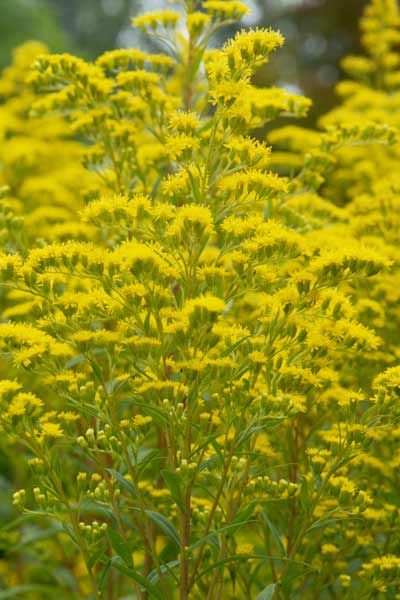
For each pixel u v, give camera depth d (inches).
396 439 192.2
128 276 157.3
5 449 256.1
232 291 165.0
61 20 1320.1
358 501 163.6
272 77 645.9
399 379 159.2
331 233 218.7
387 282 218.4
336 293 165.0
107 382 177.0
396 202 230.2
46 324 165.0
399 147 284.4
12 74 335.9
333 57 753.0
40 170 327.3
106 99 213.6
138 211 157.6
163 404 150.7
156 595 148.0
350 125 221.8
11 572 268.7
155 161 217.0
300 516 184.1
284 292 161.0
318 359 166.4
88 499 168.2
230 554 182.5
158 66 222.1
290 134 288.2
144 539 165.5
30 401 155.9
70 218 293.4
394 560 178.2
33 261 159.2
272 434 196.1
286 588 164.7
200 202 157.2
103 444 159.8
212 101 157.1
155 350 154.8
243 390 155.9
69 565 252.2
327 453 166.4
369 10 343.9
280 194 207.0
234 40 155.5
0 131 314.2
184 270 159.2
